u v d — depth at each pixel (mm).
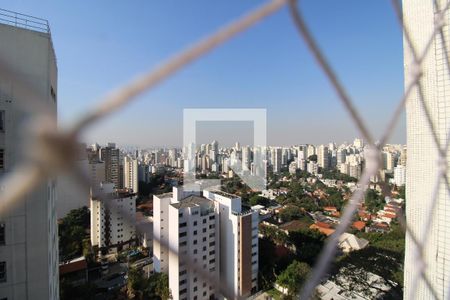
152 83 661
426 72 3912
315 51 1163
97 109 622
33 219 6477
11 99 5832
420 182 4207
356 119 1392
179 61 682
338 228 1290
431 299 4012
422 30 3857
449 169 3725
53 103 8500
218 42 725
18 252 6309
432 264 4012
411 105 4242
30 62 6227
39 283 6535
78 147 624
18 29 6137
